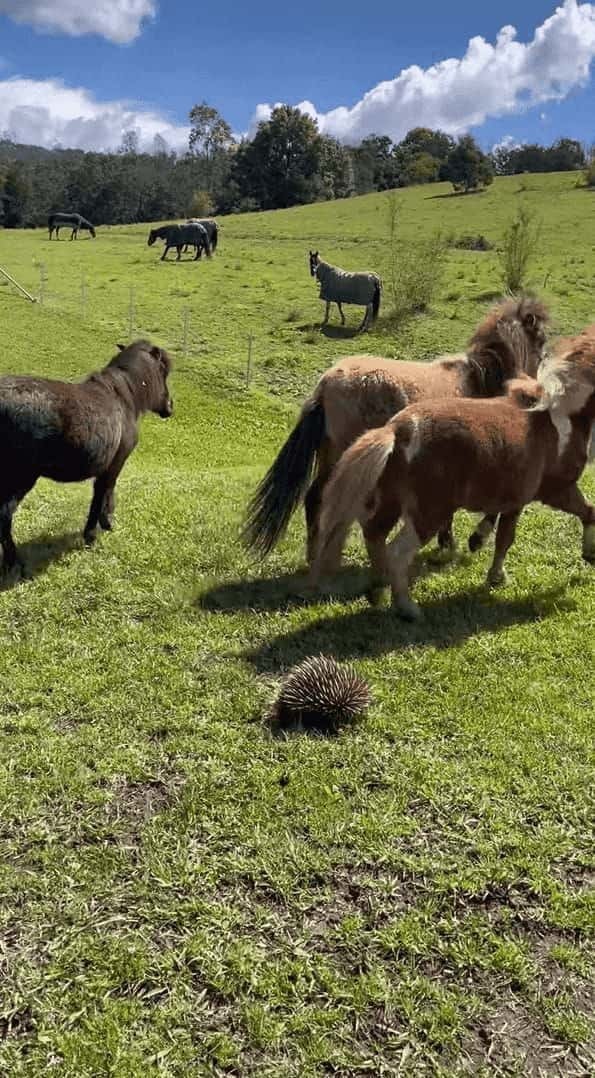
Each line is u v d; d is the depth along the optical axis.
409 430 6.42
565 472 7.28
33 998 3.41
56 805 4.60
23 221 93.69
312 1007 3.38
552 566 8.12
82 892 3.97
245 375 23.88
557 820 4.48
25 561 7.99
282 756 5.05
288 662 6.21
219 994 3.44
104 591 7.37
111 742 5.16
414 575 7.90
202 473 13.47
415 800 4.63
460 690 5.78
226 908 3.87
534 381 7.51
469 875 4.07
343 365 7.84
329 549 6.68
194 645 6.43
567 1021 3.33
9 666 6.05
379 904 3.91
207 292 35.12
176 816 4.47
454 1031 3.28
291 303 33.53
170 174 116.81
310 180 94.62
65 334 26.36
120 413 8.35
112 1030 3.26
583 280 34.94
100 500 8.52
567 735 5.20
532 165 121.19
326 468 7.94
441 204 67.56
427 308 31.19
